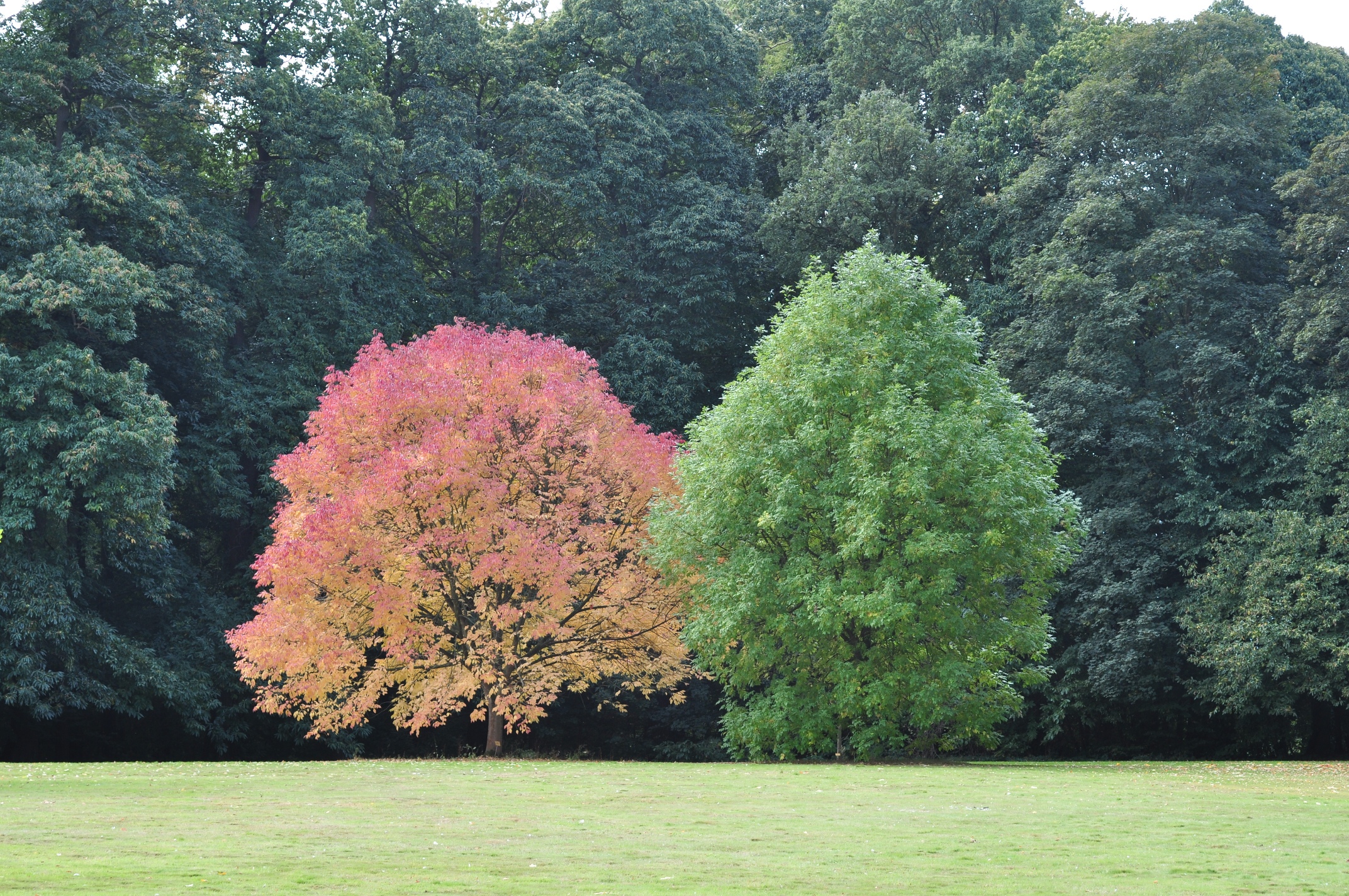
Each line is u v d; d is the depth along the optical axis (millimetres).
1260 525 33781
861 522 23578
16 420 31109
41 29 36281
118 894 7898
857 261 25969
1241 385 35938
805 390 25125
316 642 26078
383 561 26250
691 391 42281
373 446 27547
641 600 28438
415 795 15633
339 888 8320
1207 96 38438
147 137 39406
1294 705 36438
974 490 23703
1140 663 34969
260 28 40875
